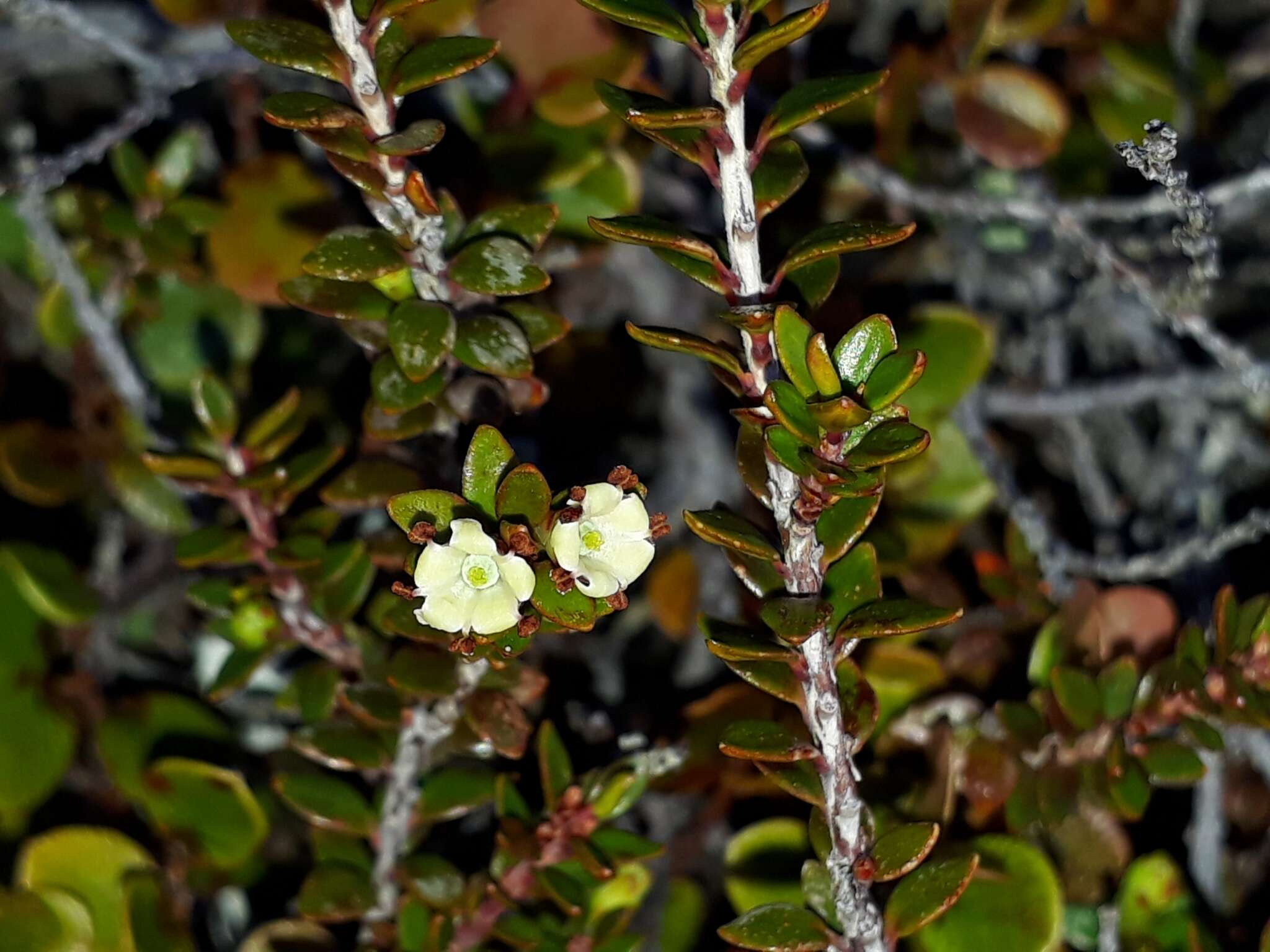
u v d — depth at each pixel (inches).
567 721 10.5
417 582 8.0
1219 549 10.1
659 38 11.6
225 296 11.3
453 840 10.2
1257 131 12.7
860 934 8.7
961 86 11.1
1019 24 10.9
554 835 9.2
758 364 8.2
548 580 8.1
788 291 8.6
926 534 10.6
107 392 11.1
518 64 10.7
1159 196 10.3
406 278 8.9
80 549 11.5
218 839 10.0
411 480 9.1
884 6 12.8
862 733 8.5
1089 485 11.6
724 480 11.4
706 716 10.0
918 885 8.7
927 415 10.8
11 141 11.5
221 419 9.3
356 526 10.7
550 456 11.7
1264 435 12.1
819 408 7.8
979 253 11.9
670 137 8.2
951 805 9.4
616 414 12.0
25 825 10.4
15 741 10.4
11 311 12.0
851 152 10.9
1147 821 10.2
